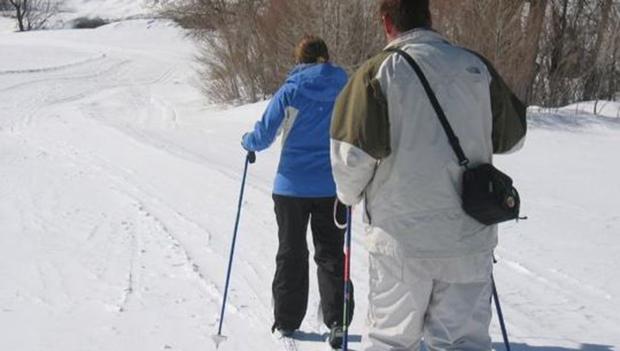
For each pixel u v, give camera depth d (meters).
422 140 3.02
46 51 43.84
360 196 3.22
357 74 3.09
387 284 3.15
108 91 27.72
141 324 4.89
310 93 4.35
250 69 22.30
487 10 16.89
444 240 3.04
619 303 5.36
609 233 7.29
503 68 16.98
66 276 5.86
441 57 3.07
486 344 3.21
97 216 7.91
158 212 8.15
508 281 5.86
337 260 4.47
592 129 15.30
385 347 3.22
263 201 8.79
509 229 7.41
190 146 13.66
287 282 4.61
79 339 4.64
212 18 25.28
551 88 19.31
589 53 19.70
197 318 5.02
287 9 19.97
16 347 4.50
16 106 21.64
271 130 4.36
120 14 77.69
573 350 4.53
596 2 19.89
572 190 9.40
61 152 12.66
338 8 18.36
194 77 32.00
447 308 3.12
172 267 6.14
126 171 10.79
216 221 7.78
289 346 4.57
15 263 6.18
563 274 6.02
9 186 9.48
